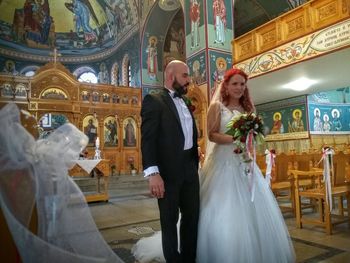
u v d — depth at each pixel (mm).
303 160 5723
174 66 2523
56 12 22109
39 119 13117
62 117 15648
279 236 2494
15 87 12938
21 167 1469
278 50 8836
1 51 20344
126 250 3494
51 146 1615
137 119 15219
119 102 15000
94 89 14398
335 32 7176
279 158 5398
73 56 22484
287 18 8570
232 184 2508
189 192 2447
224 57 11203
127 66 18703
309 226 4504
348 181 4477
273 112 13508
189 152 2480
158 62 16422
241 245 2275
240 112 2814
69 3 21969
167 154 2359
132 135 15102
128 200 7949
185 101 2586
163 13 15664
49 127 15266
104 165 7930
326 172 4098
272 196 2734
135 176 12805
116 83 20000
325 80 9914
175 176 2350
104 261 1579
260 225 2410
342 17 7027
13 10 20688
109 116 14617
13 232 1406
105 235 4285
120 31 19109
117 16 19281
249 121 2518
